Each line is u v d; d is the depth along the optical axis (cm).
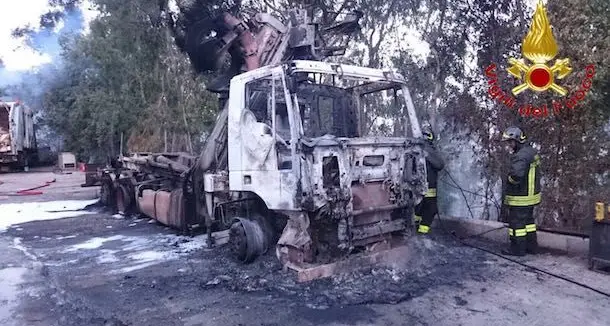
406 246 604
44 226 929
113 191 1114
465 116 811
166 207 851
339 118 656
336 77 612
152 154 989
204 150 773
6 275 584
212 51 793
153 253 690
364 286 509
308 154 504
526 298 470
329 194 508
